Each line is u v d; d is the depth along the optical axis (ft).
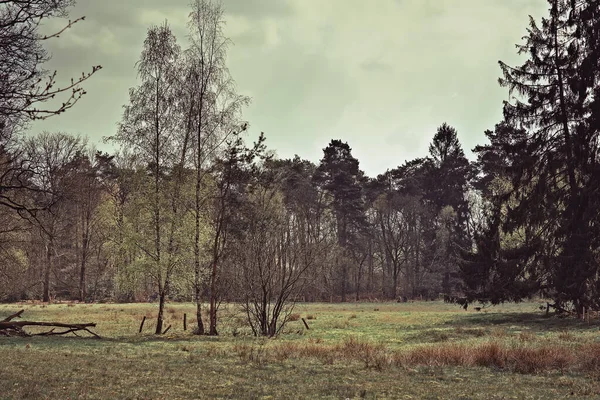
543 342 62.95
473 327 92.68
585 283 89.20
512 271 101.09
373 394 33.91
